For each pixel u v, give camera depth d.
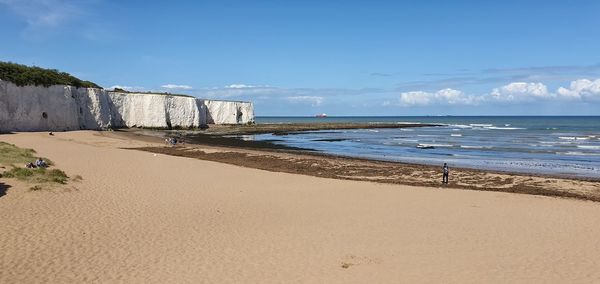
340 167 32.78
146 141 55.25
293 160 36.69
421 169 31.91
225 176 25.61
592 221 15.96
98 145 45.53
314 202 18.62
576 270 10.84
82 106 71.44
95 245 11.79
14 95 59.38
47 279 9.41
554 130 102.81
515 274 10.50
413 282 9.83
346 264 10.88
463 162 38.72
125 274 9.90
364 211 17.05
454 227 14.82
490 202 19.34
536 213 17.20
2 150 27.92
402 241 13.07
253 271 10.32
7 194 16.11
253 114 117.19
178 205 17.02
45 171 20.28
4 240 11.62
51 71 71.50
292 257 11.38
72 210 15.12
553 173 31.97
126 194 18.41
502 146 56.41
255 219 15.34
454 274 10.40
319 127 113.81
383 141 66.00
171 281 9.59
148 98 85.56
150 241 12.39
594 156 44.12
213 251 11.73
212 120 107.44
